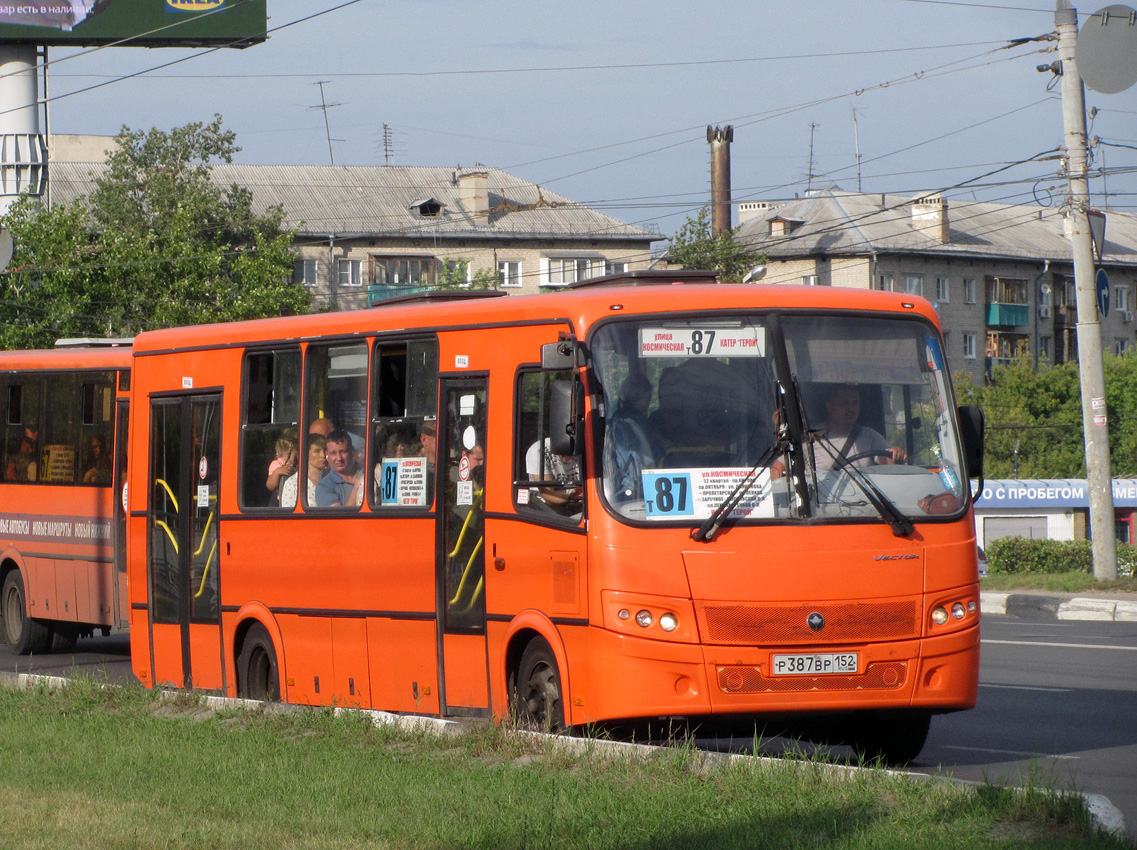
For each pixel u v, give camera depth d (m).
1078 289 71.44
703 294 27.73
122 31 146.88
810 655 25.88
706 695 25.67
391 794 23.94
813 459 26.77
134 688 37.25
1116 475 191.88
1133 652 48.59
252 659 36.72
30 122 150.25
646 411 26.92
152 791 25.42
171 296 157.62
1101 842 18.75
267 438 36.25
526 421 28.92
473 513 30.08
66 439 54.50
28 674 40.88
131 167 192.75
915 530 26.78
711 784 22.44
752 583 25.88
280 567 35.47
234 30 146.88
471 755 26.52
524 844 19.94
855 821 19.91
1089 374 71.75
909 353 28.00
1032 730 32.75
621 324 27.28
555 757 25.17
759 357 27.38
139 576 40.69
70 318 147.12
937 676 26.45
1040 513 170.88
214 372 38.12
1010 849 18.41
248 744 29.20
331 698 33.69
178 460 39.25
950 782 21.53
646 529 26.20
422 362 31.92
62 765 28.36
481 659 29.75
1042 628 59.09
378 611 32.59
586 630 26.66
